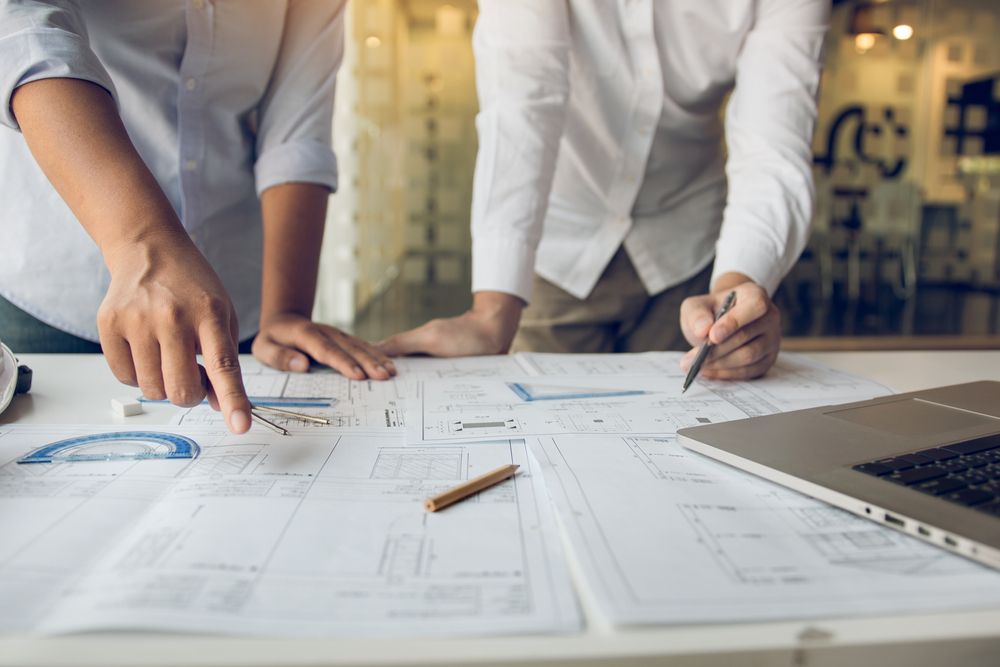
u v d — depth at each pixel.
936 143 5.58
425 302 5.15
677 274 1.14
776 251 0.82
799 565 0.29
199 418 0.52
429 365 0.75
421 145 5.38
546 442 0.46
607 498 0.36
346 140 3.86
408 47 5.23
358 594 0.27
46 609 0.25
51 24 0.52
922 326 4.79
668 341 1.18
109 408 0.55
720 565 0.29
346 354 0.70
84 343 0.84
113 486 0.38
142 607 0.25
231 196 0.89
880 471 0.37
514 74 0.86
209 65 0.79
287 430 0.49
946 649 0.25
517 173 0.85
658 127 1.05
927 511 0.32
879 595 0.27
